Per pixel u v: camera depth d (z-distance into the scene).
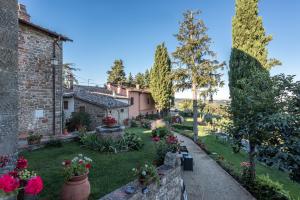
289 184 8.73
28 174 3.22
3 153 4.91
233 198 6.28
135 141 9.66
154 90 29.12
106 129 9.87
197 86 15.92
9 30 5.14
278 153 4.72
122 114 21.92
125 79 48.16
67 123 15.55
